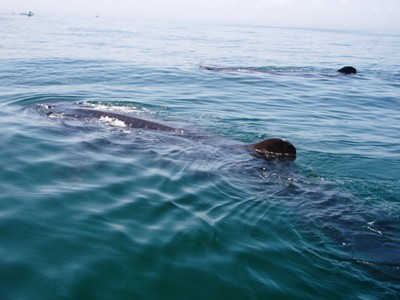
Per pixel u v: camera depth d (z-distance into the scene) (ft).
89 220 19.70
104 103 46.85
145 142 32.78
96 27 248.32
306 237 19.67
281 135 38.91
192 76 70.59
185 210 21.53
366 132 42.14
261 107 51.06
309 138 38.52
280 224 20.76
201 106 49.16
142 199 22.50
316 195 24.70
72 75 65.31
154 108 46.44
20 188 22.71
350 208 23.09
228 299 15.14
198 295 15.20
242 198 23.56
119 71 71.67
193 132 35.99
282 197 24.09
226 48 137.69
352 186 26.84
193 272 16.37
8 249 16.80
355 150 35.58
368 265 17.63
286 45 172.45
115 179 25.11
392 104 57.26
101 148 30.78
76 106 42.29
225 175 27.04
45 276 15.37
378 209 23.25
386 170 30.81
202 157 30.12
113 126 36.29
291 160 31.22
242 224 20.47
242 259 17.47
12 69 67.87
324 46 180.65
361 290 16.02
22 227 18.53
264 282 16.16
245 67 86.38
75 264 16.21
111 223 19.57
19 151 28.68
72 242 17.67
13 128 34.17
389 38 343.46
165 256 17.21
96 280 15.42
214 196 23.57
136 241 18.12
